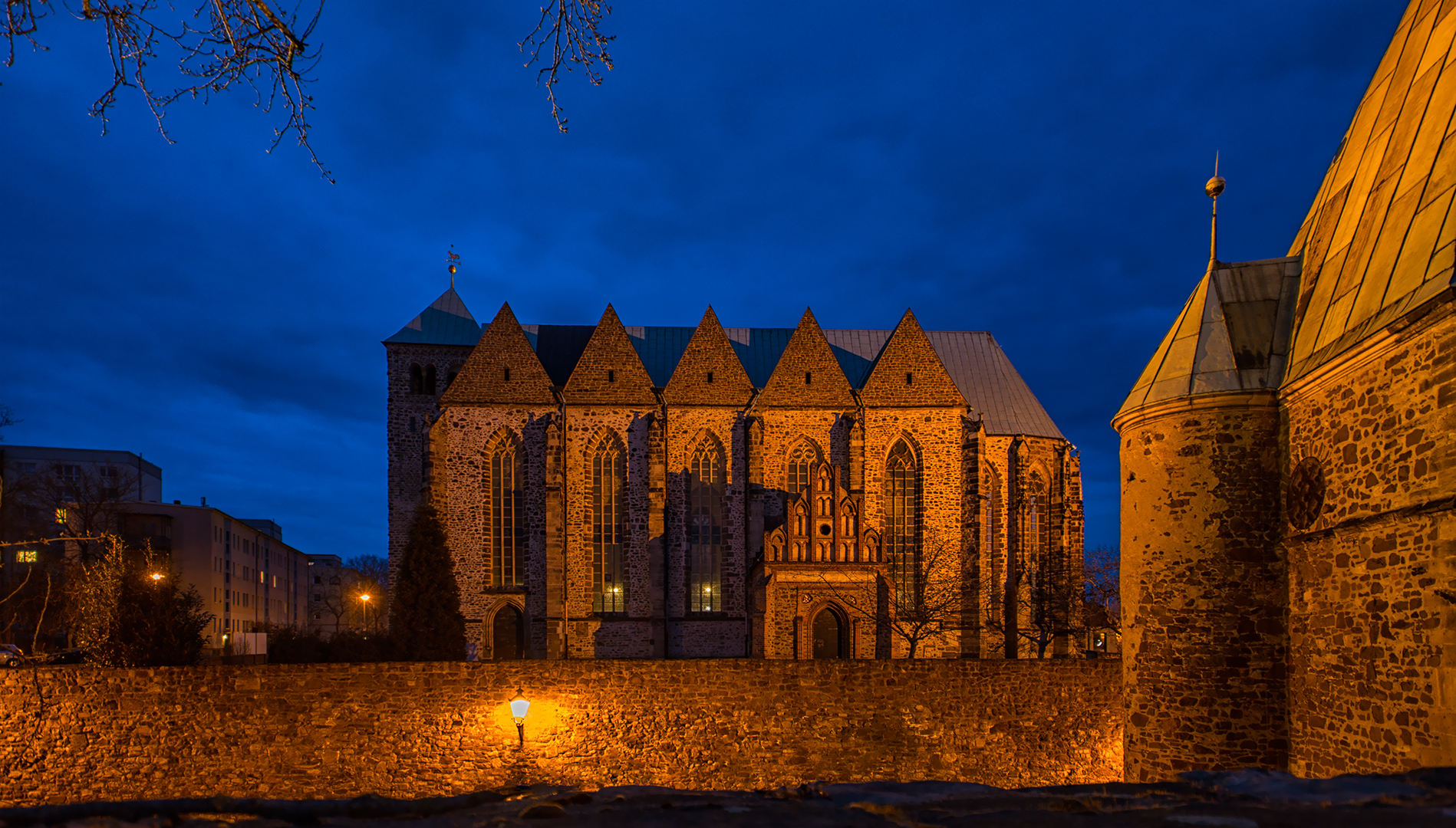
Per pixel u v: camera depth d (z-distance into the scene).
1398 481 10.93
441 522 44.12
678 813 3.36
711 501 49.31
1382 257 12.08
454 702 24.66
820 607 42.47
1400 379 10.89
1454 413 9.77
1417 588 10.50
